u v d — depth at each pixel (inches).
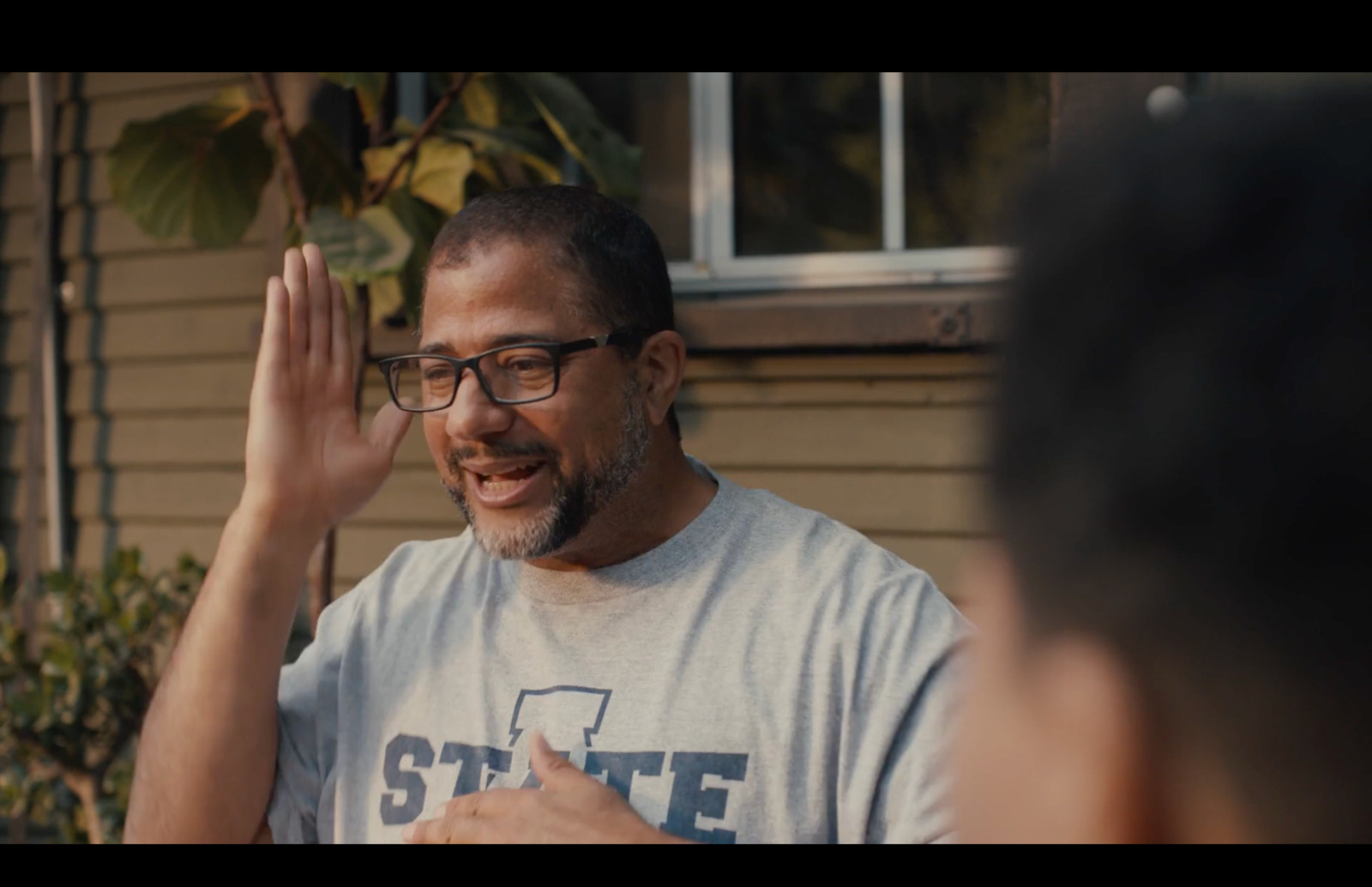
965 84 118.3
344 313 68.6
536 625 61.3
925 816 50.3
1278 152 10.6
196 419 141.3
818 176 123.2
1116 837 11.7
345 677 64.8
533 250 58.2
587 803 52.6
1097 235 11.1
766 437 118.6
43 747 121.0
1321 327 10.2
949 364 112.6
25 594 138.8
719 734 55.2
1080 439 11.1
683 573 60.1
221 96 119.9
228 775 60.6
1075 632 11.5
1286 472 10.3
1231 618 10.7
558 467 57.8
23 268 149.0
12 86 147.9
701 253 126.4
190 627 63.1
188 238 140.3
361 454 66.2
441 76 124.9
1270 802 11.1
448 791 59.3
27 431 146.6
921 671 53.7
